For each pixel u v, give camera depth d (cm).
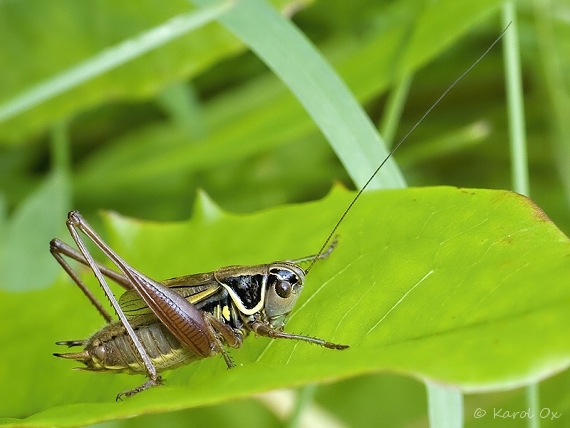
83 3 18
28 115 18
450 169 21
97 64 16
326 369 12
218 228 15
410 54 17
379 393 17
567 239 12
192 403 12
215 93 22
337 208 14
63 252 14
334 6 21
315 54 15
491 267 12
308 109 15
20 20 18
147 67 18
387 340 12
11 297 15
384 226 13
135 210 21
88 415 12
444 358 12
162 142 21
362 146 15
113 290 15
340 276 13
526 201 13
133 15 18
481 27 20
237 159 19
